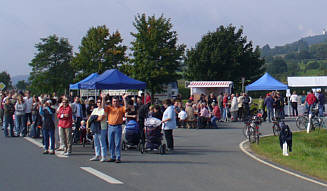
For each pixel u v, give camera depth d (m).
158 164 10.71
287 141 12.95
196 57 56.88
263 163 11.20
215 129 22.00
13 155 12.04
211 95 27.83
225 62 55.50
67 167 9.98
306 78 43.66
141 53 45.22
